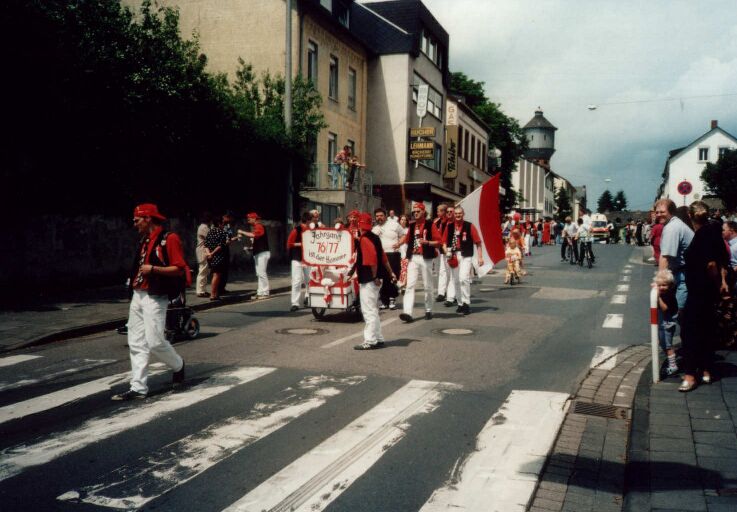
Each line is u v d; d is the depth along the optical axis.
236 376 7.45
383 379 7.32
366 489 4.42
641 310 12.99
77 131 15.42
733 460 4.77
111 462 4.86
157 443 5.26
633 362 8.21
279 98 24.14
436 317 12.16
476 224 15.03
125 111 16.14
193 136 19.19
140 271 6.64
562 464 4.91
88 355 8.78
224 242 14.39
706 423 5.58
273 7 27.70
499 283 18.53
